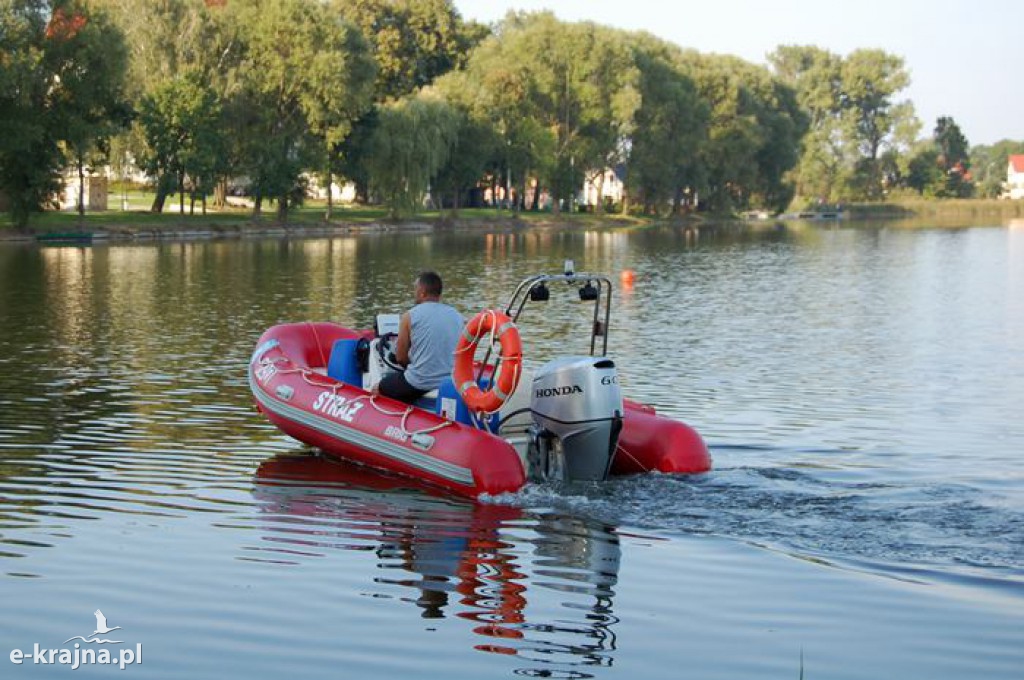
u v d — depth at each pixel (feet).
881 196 461.37
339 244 169.07
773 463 34.27
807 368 54.54
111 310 75.41
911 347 62.69
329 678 18.99
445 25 327.88
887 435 38.83
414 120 217.56
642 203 334.44
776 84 364.58
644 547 25.96
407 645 20.38
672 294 95.76
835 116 463.42
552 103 267.59
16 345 58.34
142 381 47.57
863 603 22.63
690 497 29.78
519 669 19.43
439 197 258.98
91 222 177.17
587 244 184.03
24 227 163.94
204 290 90.74
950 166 525.75
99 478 31.63
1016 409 44.01
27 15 151.12
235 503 29.32
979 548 25.99
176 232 181.78
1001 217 431.43
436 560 24.94
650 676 19.27
